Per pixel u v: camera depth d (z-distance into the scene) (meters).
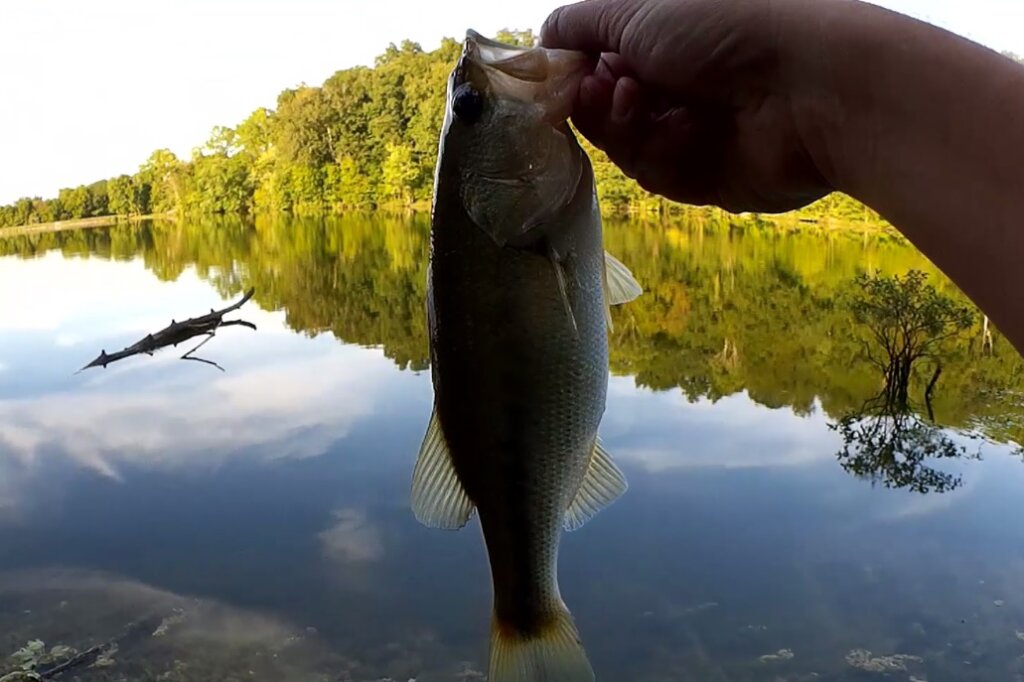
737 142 0.37
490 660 0.40
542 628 0.39
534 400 0.38
